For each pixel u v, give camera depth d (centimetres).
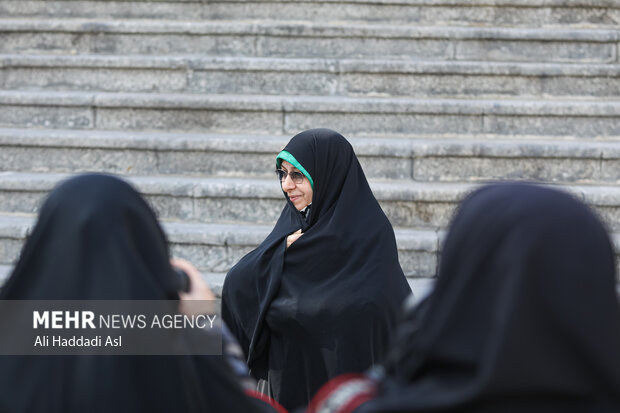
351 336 487
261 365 524
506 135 911
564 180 835
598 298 174
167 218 794
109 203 229
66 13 1100
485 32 1021
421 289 685
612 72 967
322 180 506
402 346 209
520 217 179
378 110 905
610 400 172
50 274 226
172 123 918
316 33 1029
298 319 491
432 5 1073
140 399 222
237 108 909
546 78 970
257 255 521
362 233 503
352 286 490
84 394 219
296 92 976
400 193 777
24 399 221
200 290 277
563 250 175
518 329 170
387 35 1026
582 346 170
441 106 905
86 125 927
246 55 1036
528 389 170
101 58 987
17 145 864
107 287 224
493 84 972
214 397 253
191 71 980
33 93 941
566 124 912
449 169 834
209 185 787
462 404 175
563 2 1061
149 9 1098
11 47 1055
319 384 496
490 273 180
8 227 739
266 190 782
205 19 1091
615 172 833
